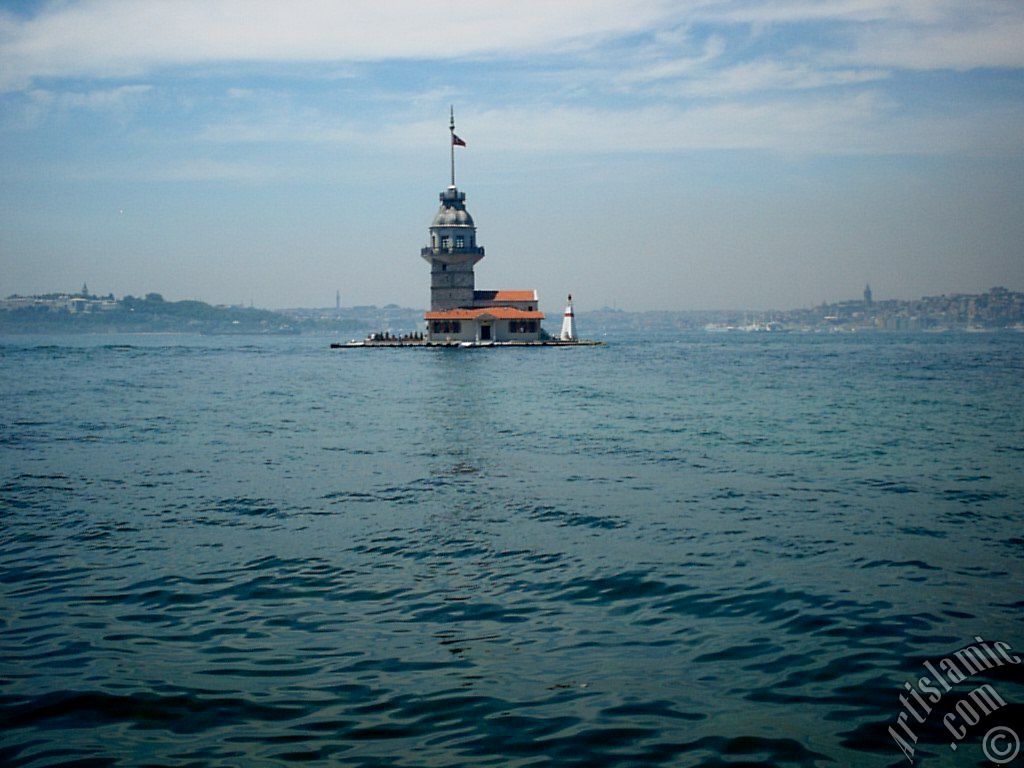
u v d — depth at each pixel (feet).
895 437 132.77
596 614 53.06
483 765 35.09
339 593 57.00
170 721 38.88
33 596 56.08
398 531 73.67
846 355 495.41
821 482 95.96
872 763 35.19
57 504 83.92
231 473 101.76
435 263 575.79
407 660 45.80
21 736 37.47
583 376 296.10
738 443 126.93
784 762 35.29
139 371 332.39
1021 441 127.85
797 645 47.47
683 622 51.42
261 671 44.29
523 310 587.68
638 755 35.83
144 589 57.62
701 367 357.61
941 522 76.38
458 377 291.38
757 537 71.31
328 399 204.85
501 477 99.50
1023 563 62.95
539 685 42.65
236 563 63.82
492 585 58.85
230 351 583.58
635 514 80.07
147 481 96.27
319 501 85.92
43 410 174.29
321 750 36.32
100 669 44.42
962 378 282.36
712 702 40.68
